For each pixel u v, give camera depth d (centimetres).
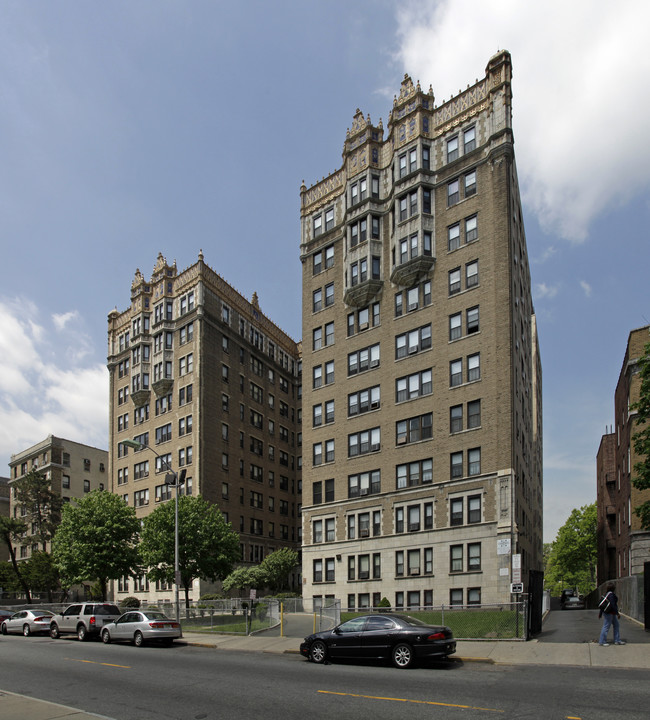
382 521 4625
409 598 4328
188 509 5200
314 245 5666
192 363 6731
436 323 4584
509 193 4400
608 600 2273
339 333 5294
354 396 5066
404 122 5028
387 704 1434
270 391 7962
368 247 5066
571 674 1802
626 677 1719
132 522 5766
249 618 3338
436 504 4309
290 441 8262
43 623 3838
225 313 7225
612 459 6706
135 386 7225
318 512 5119
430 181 4791
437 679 1766
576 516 9706
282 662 2277
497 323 4228
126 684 1836
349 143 5450
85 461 9650
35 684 1878
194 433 6519
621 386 5184
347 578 4772
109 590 7088
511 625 2823
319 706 1439
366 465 4844
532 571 2802
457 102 4791
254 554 7088
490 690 1576
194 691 1688
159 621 3008
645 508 2977
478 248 4441
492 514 4000
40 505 8012
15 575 7969
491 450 4094
